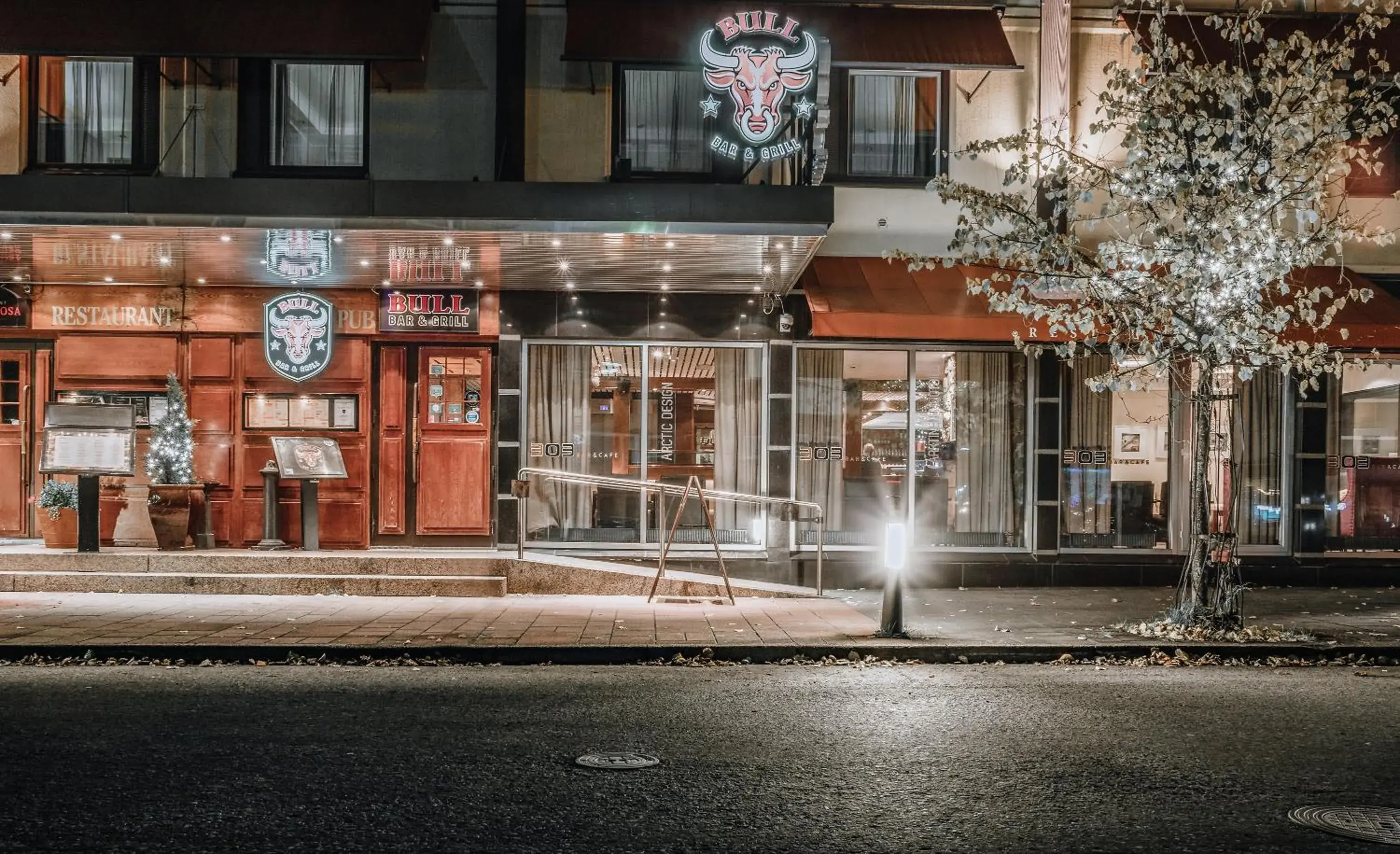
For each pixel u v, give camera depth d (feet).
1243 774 20.34
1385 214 48.32
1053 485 48.39
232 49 42.55
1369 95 39.42
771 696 26.78
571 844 16.35
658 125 48.67
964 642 33.12
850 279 46.21
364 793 18.66
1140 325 36.19
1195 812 18.16
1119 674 30.30
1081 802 18.60
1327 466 49.16
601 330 48.37
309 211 37.06
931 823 17.47
